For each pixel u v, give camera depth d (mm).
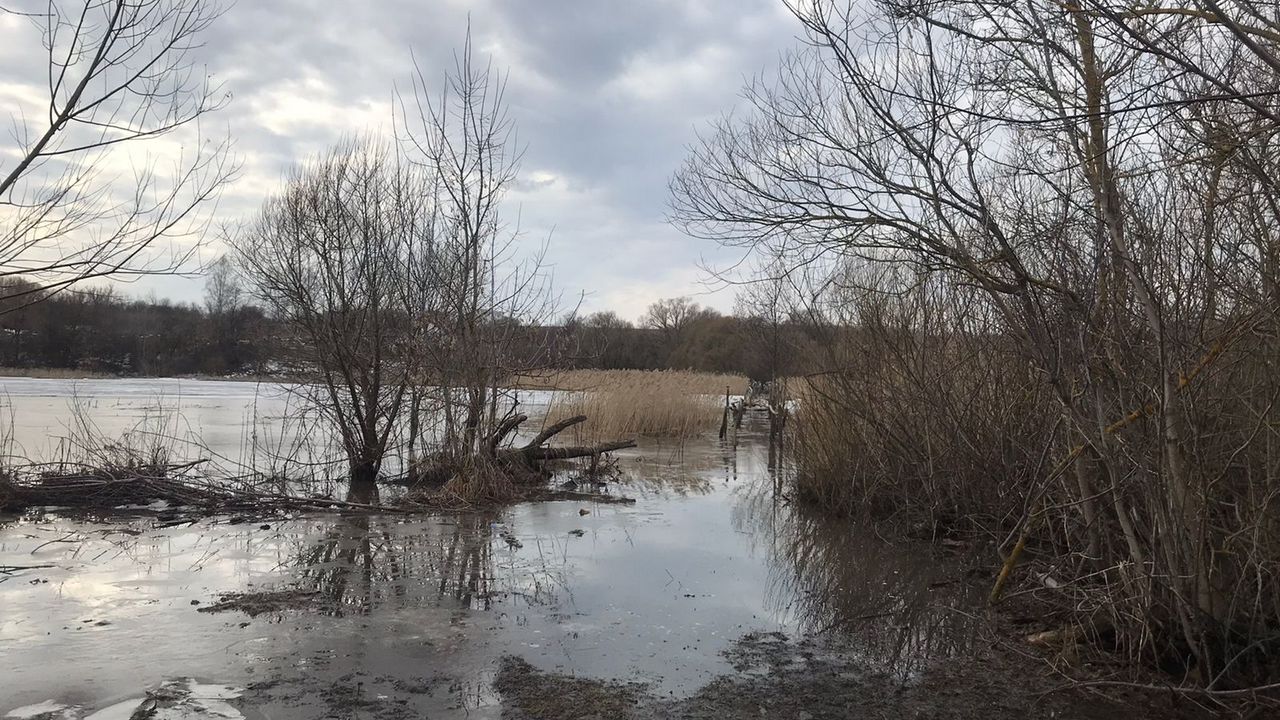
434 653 5168
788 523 9891
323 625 5656
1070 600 6012
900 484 9438
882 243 5848
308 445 13188
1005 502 7473
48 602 6023
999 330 7641
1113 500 5387
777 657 5297
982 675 5035
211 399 28125
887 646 5566
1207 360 4516
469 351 12031
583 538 8750
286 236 12086
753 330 25578
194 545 8008
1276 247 4414
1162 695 4691
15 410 20500
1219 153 4383
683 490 12445
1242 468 4945
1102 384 5125
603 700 4504
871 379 9461
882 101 5832
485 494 11008
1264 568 4684
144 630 5449
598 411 19234
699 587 6949
